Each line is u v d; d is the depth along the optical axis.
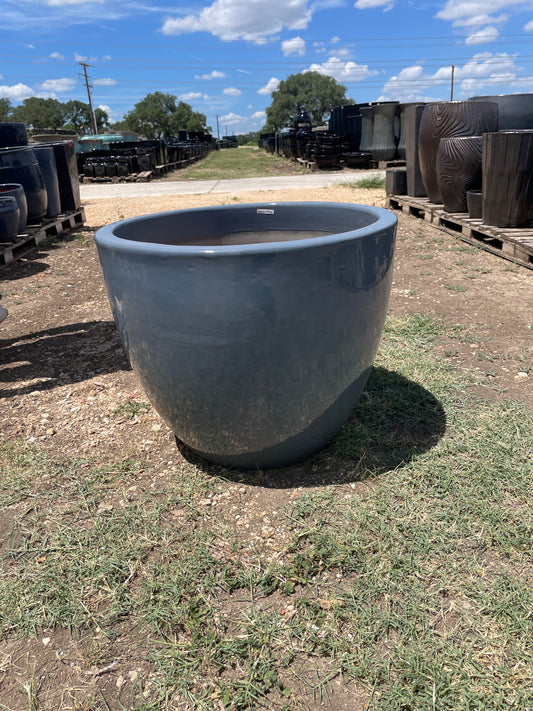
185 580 1.67
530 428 2.35
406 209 7.79
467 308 3.95
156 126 99.75
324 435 2.14
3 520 2.00
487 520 1.84
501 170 5.18
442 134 6.55
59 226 7.56
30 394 2.98
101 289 5.07
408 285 4.57
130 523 1.93
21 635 1.55
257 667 1.42
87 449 2.42
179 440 2.46
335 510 1.93
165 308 1.70
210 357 1.73
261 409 1.87
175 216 2.46
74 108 106.19
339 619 1.53
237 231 2.67
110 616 1.58
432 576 1.65
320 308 1.70
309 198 10.45
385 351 3.21
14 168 6.61
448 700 1.30
